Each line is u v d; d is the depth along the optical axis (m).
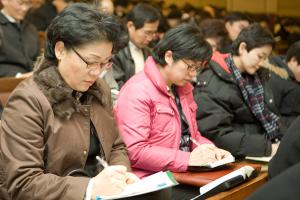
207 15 6.49
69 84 1.62
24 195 1.50
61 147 1.60
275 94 3.36
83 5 1.59
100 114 1.76
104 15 1.58
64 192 1.48
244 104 2.66
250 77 2.75
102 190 1.47
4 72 3.70
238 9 9.29
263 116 2.69
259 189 1.04
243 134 2.49
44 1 5.61
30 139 1.54
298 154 1.33
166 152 2.05
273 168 1.39
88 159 1.73
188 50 2.08
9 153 1.53
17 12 3.80
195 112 2.36
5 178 1.58
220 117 2.53
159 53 2.16
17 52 3.80
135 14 3.55
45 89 1.59
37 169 1.53
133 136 2.06
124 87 2.21
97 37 1.53
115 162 1.79
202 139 2.36
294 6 8.88
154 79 2.14
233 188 1.83
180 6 8.90
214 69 2.64
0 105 2.19
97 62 1.57
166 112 2.14
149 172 2.08
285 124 3.30
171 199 1.92
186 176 1.97
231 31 4.50
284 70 3.43
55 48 1.60
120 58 3.48
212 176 1.96
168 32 2.16
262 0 9.11
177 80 2.16
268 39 2.58
